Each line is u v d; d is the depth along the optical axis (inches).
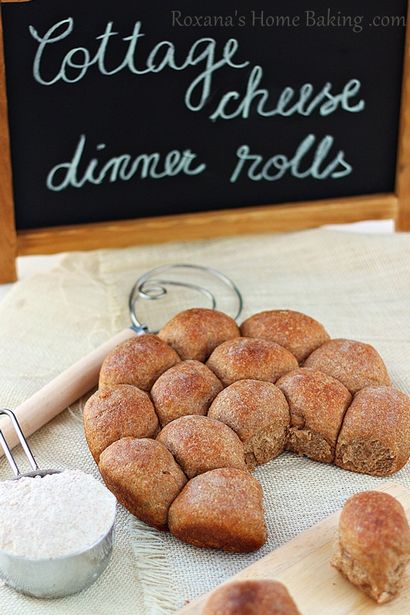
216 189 39.2
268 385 28.7
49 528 24.1
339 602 23.7
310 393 28.5
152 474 26.0
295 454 29.0
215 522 25.1
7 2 34.1
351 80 38.5
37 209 37.6
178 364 30.0
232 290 37.0
